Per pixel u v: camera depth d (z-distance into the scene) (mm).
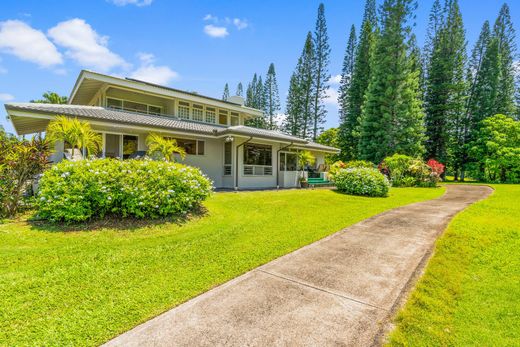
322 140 35594
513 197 10828
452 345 2246
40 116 8484
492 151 23766
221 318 2588
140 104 14500
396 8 22422
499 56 26188
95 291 3037
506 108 26781
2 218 5703
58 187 5383
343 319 2590
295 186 15844
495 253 4332
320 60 30938
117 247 4395
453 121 26938
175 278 3426
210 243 4809
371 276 3562
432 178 17188
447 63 25609
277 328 2436
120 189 5699
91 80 12242
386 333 2385
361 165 18344
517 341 2297
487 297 3035
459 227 5719
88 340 2238
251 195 10445
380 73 23562
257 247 4668
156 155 10281
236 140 13430
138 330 2387
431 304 2850
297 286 3277
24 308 2650
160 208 5992
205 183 7211
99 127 10492
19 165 6000
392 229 5922
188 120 15102
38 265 3604
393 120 23234
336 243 4961
